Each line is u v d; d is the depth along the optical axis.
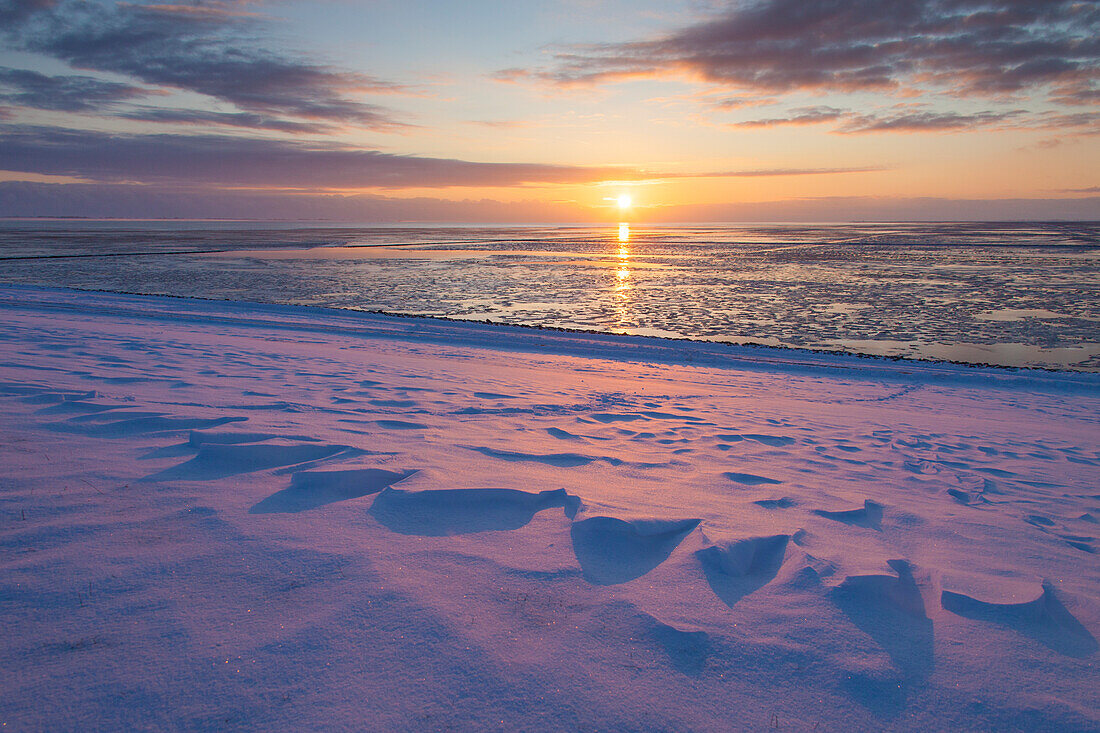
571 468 3.95
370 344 12.84
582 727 1.60
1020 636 2.18
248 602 2.03
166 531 2.50
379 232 141.75
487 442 4.46
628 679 1.80
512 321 20.62
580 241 93.50
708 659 1.91
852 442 5.95
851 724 1.69
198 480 3.09
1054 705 1.80
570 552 2.59
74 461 3.21
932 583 2.56
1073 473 5.42
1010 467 5.45
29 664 1.68
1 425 3.69
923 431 6.97
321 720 1.56
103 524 2.51
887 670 1.92
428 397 6.40
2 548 2.25
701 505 3.37
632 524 2.81
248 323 15.17
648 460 4.41
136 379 5.82
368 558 2.38
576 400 7.22
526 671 1.79
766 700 1.76
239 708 1.58
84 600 1.98
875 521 3.44
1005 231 135.62
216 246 69.00
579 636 1.98
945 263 44.78
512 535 2.72
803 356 13.88
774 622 2.15
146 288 28.08
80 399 4.59
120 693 1.60
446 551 2.51
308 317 17.33
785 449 5.32
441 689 1.69
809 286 30.53
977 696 1.83
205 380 6.19
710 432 5.81
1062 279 32.78
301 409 5.04
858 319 20.92
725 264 45.41
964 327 19.36
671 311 22.91
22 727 1.47
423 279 34.16
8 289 20.64
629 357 13.18
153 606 1.97
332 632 1.89
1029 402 10.00
